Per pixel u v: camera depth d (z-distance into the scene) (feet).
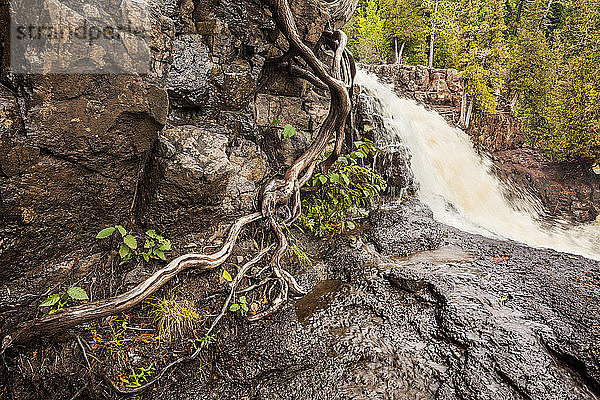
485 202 29.99
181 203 10.05
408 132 26.96
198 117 13.05
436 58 54.75
